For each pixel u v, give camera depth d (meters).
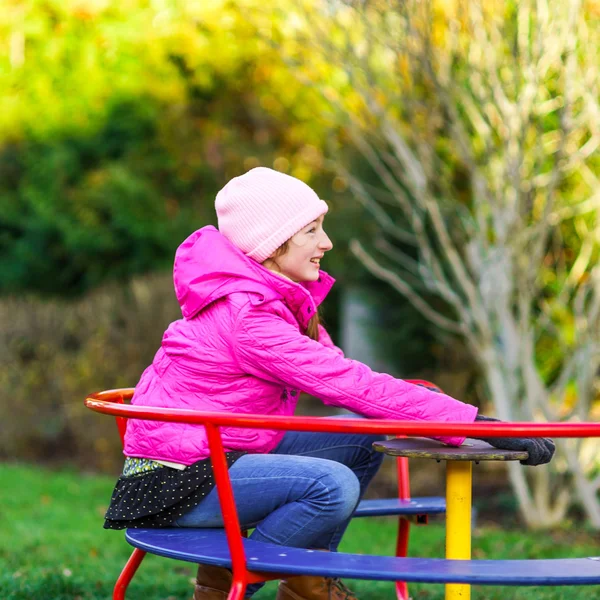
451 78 6.77
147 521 3.54
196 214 13.30
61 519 7.92
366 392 3.29
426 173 7.02
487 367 7.41
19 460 11.17
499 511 8.41
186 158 13.34
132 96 13.38
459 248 8.50
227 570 3.70
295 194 3.66
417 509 4.20
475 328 8.39
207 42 11.27
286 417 2.95
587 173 7.29
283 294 3.53
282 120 12.36
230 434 3.51
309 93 11.31
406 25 6.52
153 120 13.41
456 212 7.84
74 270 14.48
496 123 7.12
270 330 3.37
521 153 6.62
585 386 7.40
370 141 8.76
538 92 6.75
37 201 13.93
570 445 7.46
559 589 5.62
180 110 13.10
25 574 5.88
